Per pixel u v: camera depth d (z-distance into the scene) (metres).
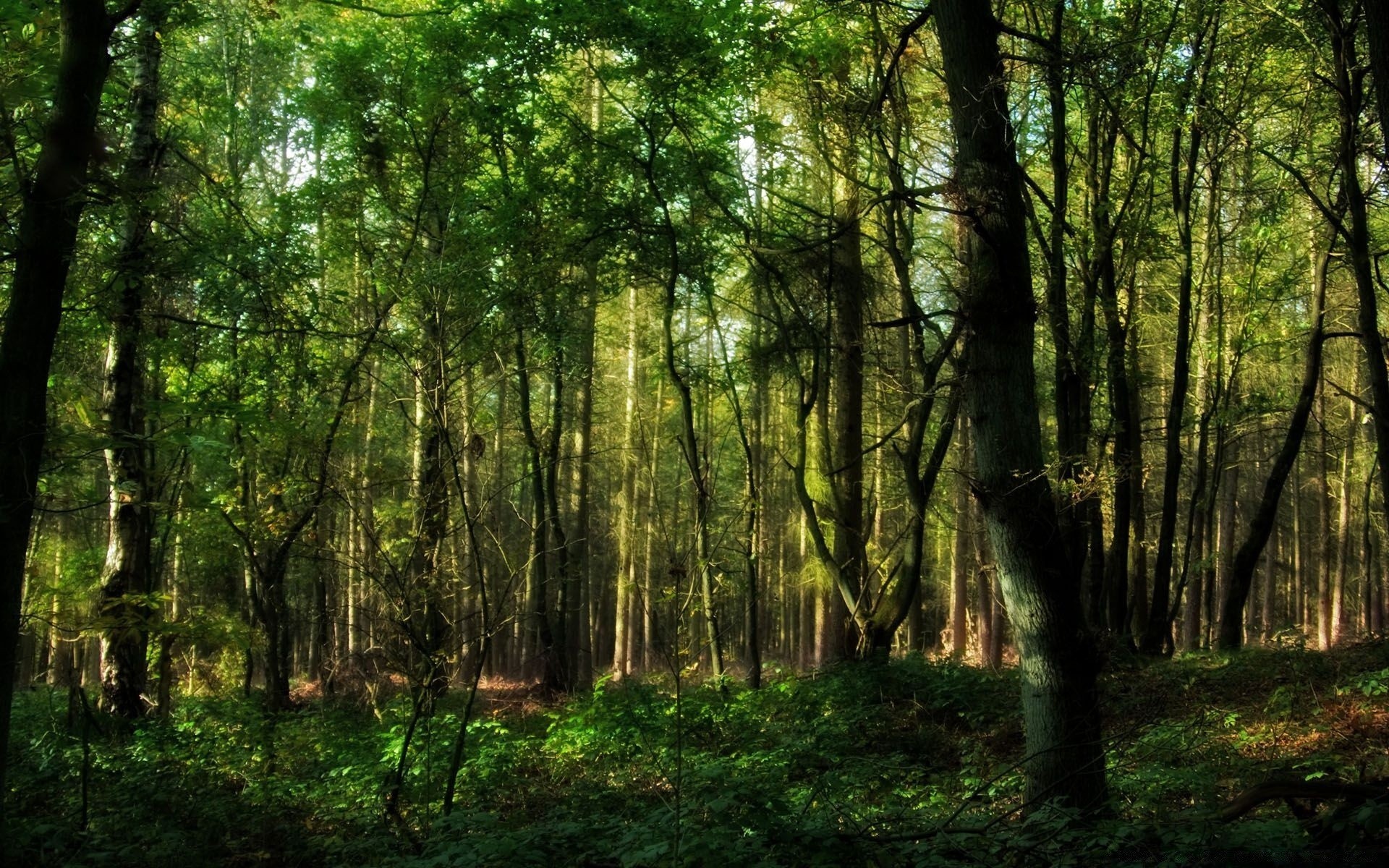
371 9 10.39
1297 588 34.09
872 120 12.87
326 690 13.16
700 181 16.16
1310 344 15.11
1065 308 13.75
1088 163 15.31
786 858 4.97
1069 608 6.24
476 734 11.34
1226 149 15.24
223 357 12.49
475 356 9.56
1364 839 3.89
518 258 14.30
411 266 9.99
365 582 9.99
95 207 7.41
